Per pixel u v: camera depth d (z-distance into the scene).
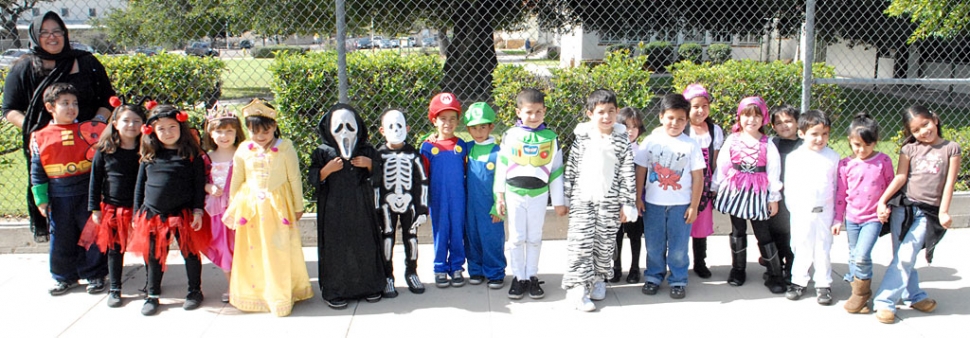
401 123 4.23
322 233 4.11
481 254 4.54
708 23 12.47
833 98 5.92
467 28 8.31
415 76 5.62
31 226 4.48
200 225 4.05
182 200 3.98
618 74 5.72
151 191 3.94
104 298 4.29
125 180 4.07
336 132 4.02
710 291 4.41
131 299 4.27
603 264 4.16
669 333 3.77
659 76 7.26
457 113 4.41
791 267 4.47
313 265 4.96
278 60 5.61
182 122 3.99
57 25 4.32
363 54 5.75
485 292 4.40
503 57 9.02
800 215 4.12
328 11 9.22
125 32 7.37
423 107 5.70
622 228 4.63
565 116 5.75
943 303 4.13
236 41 9.52
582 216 4.05
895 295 3.87
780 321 3.92
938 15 6.64
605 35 13.78
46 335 3.76
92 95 4.50
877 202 3.93
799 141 4.39
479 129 4.38
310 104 5.50
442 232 4.44
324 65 5.49
